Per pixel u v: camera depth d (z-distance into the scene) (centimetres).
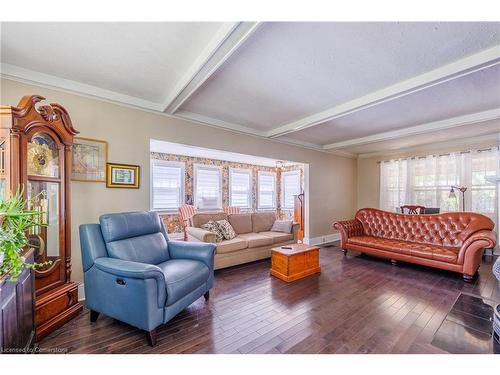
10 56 204
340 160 616
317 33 171
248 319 213
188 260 249
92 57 205
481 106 307
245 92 271
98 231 219
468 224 358
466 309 231
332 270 354
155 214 274
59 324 197
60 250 213
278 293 270
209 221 405
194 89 244
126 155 292
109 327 199
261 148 447
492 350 170
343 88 262
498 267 207
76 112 258
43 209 204
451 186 462
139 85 260
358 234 459
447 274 336
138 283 176
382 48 189
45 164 204
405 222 423
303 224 563
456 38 177
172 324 204
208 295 254
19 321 138
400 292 272
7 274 120
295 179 739
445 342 179
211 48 182
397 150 575
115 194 284
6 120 170
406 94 255
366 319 212
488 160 445
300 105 312
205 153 569
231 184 683
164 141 324
